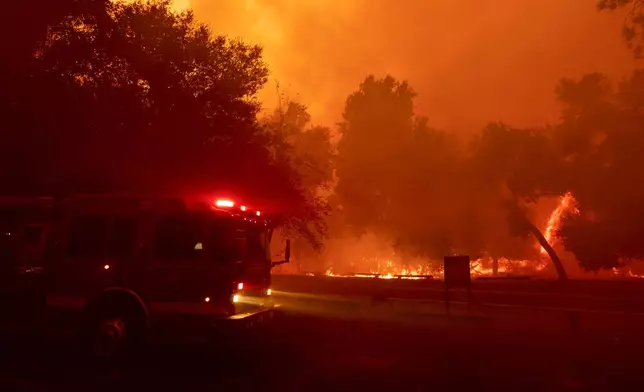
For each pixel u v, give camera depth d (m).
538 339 11.54
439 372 8.33
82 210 9.10
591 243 21.44
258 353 9.77
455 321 13.35
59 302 8.84
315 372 8.23
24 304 9.02
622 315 12.19
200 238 8.72
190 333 8.57
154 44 17.81
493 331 12.50
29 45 14.60
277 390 7.08
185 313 8.54
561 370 8.52
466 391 7.17
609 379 7.91
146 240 8.80
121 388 6.98
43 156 15.27
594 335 11.77
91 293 8.79
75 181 16.22
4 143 14.79
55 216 9.27
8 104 14.48
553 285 18.64
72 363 8.38
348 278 20.59
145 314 8.56
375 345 10.90
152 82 16.98
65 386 6.98
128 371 7.99
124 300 8.64
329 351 10.14
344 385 7.43
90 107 15.66
